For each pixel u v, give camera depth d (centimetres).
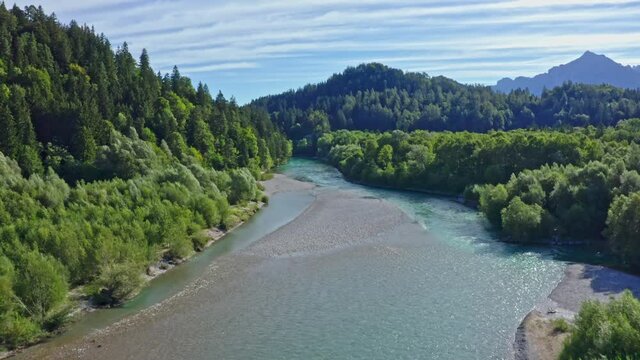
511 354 3653
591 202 6562
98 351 3872
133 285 4925
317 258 6053
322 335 4031
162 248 6122
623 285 4891
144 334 4144
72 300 4691
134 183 7219
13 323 3891
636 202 5375
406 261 5841
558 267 5522
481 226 7525
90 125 9038
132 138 9431
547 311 4331
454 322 4200
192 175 8269
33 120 8969
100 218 5759
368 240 6788
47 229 5041
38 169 7819
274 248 6525
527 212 6525
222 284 5259
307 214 8556
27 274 4200
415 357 3653
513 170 9569
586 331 2969
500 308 4456
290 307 4609
